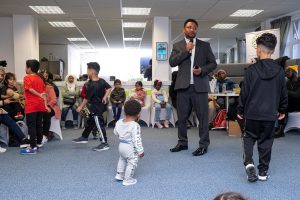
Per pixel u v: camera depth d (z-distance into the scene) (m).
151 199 2.42
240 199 0.59
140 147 2.71
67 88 6.68
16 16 8.19
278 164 3.46
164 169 3.26
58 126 5.21
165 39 8.59
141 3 7.13
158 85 6.90
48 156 3.91
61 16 8.42
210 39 12.80
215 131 6.04
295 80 5.54
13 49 8.49
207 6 7.48
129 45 14.35
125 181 2.77
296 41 8.51
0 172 3.18
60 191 2.60
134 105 2.75
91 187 2.70
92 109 4.25
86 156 3.90
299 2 7.23
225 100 6.35
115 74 16.75
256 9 7.91
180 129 4.16
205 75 3.93
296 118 5.44
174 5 7.34
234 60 14.18
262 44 2.78
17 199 2.43
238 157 3.79
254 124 2.79
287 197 2.46
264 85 2.72
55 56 14.06
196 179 2.92
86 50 16.27
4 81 4.93
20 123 4.83
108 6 7.35
